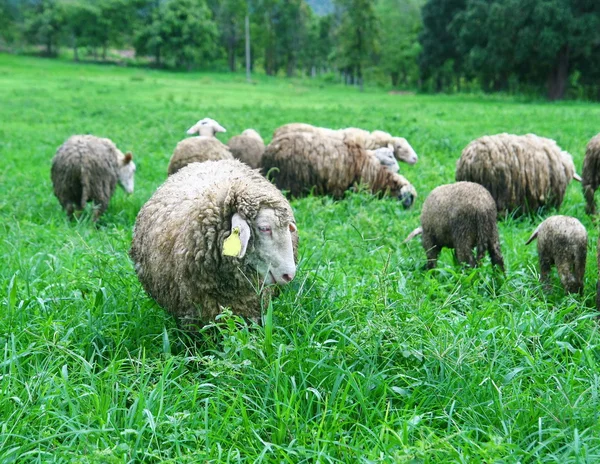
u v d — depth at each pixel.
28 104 17.39
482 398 3.06
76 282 3.79
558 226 3.98
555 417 2.90
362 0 43.50
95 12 56.84
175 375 3.23
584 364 3.27
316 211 5.57
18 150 9.63
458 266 4.30
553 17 25.00
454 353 3.20
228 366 3.05
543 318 3.59
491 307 3.63
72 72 39.44
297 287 3.60
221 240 3.29
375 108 19.00
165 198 3.60
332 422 2.89
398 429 2.96
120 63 56.66
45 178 7.35
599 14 25.12
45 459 2.81
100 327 3.45
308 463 2.84
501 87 33.25
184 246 3.34
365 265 4.32
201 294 3.37
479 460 2.73
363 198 6.03
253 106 18.66
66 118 14.13
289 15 60.53
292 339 3.26
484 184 5.55
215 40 59.00
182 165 5.84
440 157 8.62
